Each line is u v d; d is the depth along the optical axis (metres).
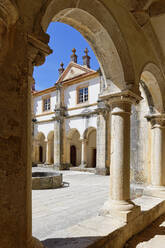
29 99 2.17
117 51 3.80
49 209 5.95
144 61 4.62
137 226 3.99
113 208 3.73
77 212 5.64
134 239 3.66
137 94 4.07
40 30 2.24
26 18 2.10
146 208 4.65
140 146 7.62
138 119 7.75
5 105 1.89
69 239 2.84
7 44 1.91
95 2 3.23
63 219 5.02
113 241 3.12
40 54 2.29
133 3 4.05
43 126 23.25
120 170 3.87
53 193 8.41
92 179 12.75
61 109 20.05
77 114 18.92
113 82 4.05
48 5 2.34
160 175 5.89
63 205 6.41
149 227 4.38
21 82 2.04
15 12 1.86
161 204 5.29
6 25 1.88
